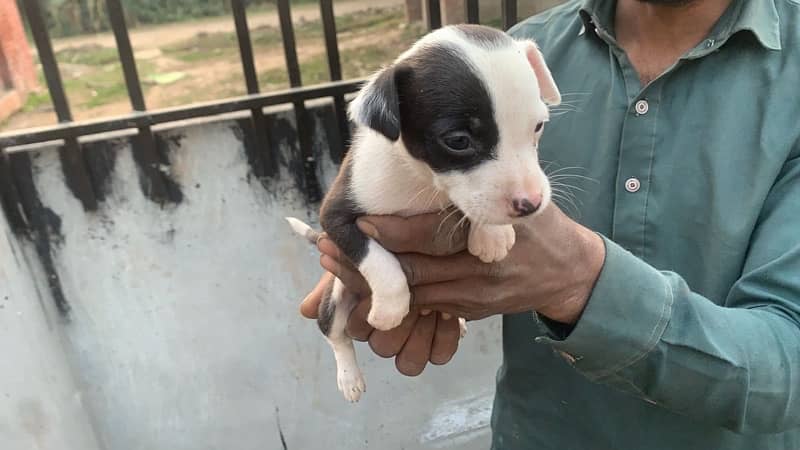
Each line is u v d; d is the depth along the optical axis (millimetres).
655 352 373
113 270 778
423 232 385
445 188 397
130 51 708
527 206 357
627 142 455
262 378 869
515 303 376
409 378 909
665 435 469
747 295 406
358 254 424
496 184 373
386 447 940
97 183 742
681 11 440
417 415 932
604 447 496
